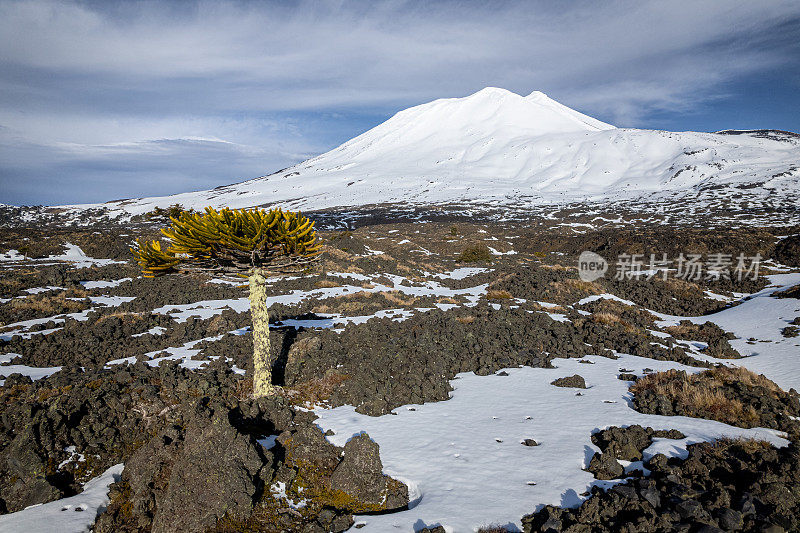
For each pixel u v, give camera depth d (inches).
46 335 830.5
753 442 367.9
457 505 305.0
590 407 482.6
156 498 306.0
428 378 569.9
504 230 3555.6
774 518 271.1
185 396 467.8
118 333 860.6
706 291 1556.3
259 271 504.1
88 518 300.2
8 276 1334.9
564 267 1808.6
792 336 917.8
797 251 1998.0
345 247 2117.4
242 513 297.9
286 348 700.0
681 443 375.6
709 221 3454.7
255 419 438.9
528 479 337.4
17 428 370.6
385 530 283.3
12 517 296.4
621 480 330.3
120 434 396.8
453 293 1440.7
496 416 466.0
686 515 276.8
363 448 336.8
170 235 452.8
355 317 1019.3
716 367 690.2
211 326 901.8
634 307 1257.4
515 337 802.2
